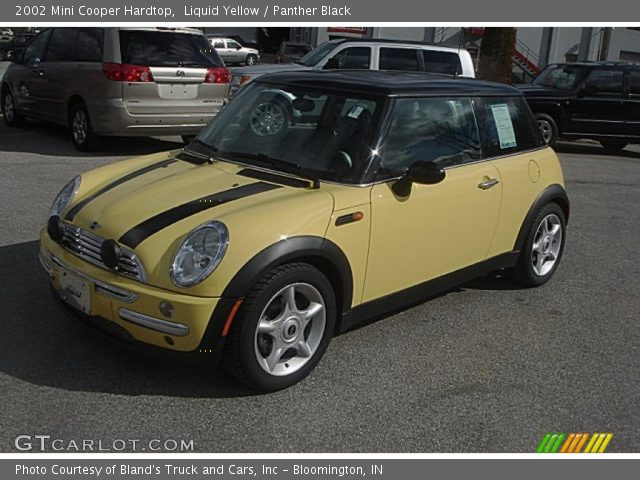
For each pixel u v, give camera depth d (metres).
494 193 4.45
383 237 3.70
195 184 3.64
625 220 7.72
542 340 4.27
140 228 3.27
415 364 3.83
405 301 4.04
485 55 19.66
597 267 5.89
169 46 9.31
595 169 11.36
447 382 3.65
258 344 3.28
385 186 3.71
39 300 4.29
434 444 3.09
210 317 3.06
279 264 3.21
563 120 12.92
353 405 3.35
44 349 3.68
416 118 4.02
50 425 3.03
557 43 34.59
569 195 8.94
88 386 3.35
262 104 4.21
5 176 7.77
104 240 3.32
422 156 4.00
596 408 3.48
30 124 11.98
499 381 3.70
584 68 13.03
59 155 9.31
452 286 4.41
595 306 4.93
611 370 3.92
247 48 37.34
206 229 3.13
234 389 3.41
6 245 5.32
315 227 3.33
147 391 3.35
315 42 33.81
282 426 3.14
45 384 3.34
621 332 4.48
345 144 3.76
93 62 9.17
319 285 3.42
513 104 4.89
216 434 3.05
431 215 3.98
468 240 4.35
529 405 3.47
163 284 3.09
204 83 9.53
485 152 4.50
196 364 3.18
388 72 4.58
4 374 3.40
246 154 3.96
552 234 5.24
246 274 3.09
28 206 6.50
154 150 10.18
